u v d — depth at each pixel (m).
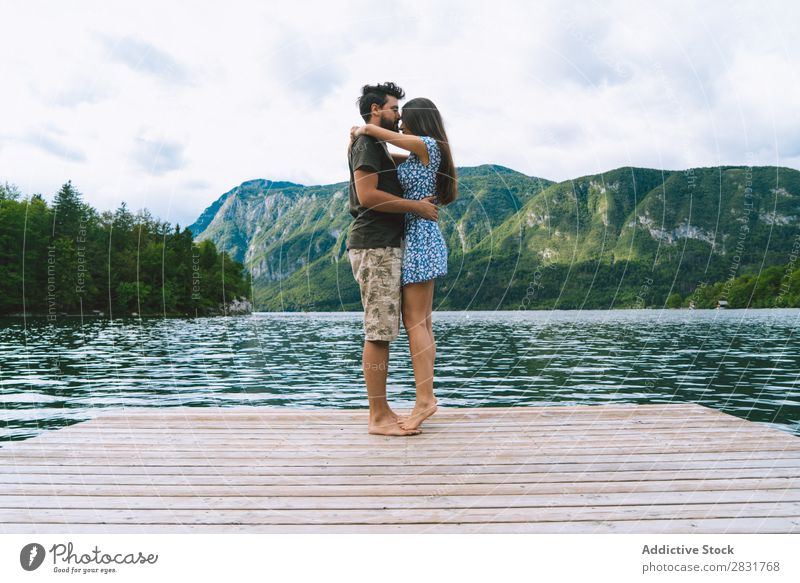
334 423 2.83
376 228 2.54
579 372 9.55
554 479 1.95
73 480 1.95
